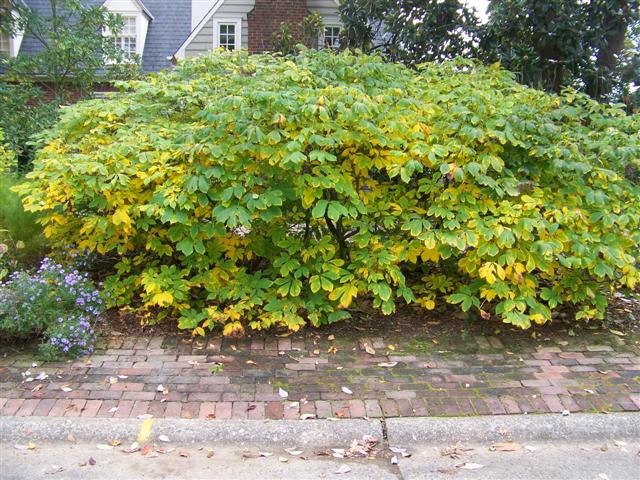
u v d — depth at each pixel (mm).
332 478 2699
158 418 3029
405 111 3998
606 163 4223
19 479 2637
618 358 3857
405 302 4672
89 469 2719
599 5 6887
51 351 3564
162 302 3836
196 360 3688
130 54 11719
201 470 2742
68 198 3906
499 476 2734
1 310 3559
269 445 2932
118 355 3734
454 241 3695
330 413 3123
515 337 4148
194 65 4992
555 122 4488
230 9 13430
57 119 9359
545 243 3656
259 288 4055
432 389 3393
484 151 4000
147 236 4270
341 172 3887
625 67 7004
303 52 4734
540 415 3139
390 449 2920
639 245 4129
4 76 9977
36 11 10750
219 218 3545
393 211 4098
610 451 2949
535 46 7227
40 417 2996
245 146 3582
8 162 6277
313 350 3877
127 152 3869
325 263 3979
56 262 4602
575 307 4574
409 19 7688
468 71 5055
